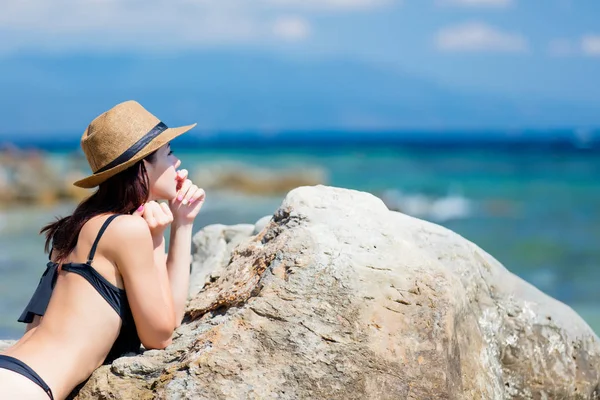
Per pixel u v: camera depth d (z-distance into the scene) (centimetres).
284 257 323
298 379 289
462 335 339
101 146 317
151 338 317
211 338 300
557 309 389
